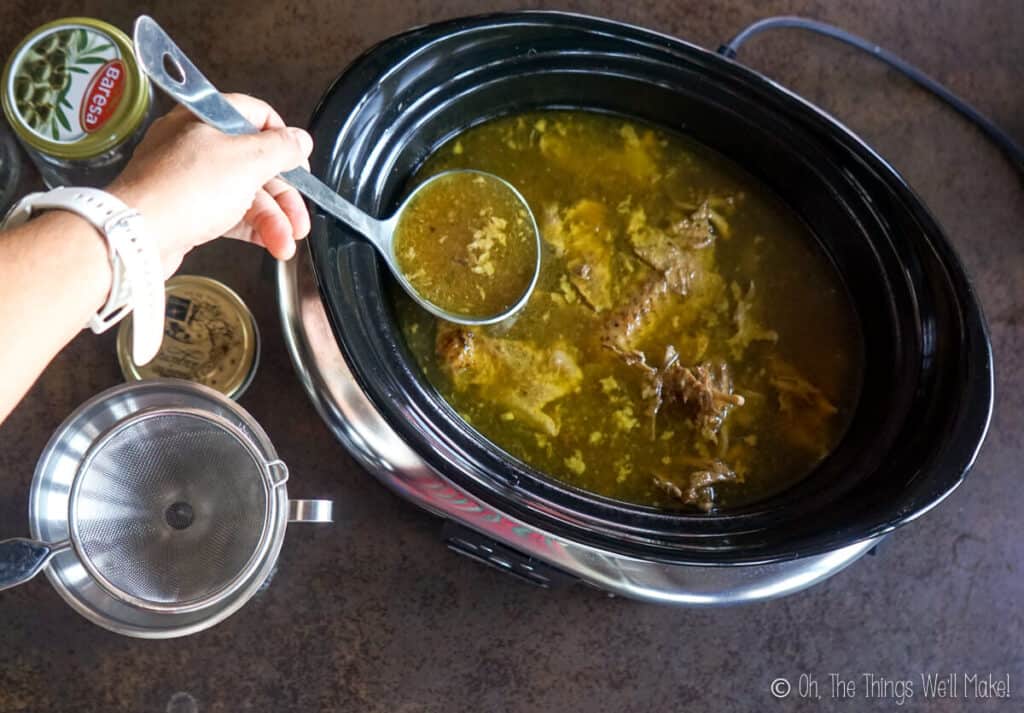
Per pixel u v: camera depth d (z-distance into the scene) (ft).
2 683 3.30
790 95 3.31
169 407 3.08
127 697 3.34
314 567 3.48
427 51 3.09
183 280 3.48
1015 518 3.81
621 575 3.16
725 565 2.77
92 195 2.10
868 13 4.12
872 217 3.39
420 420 3.00
